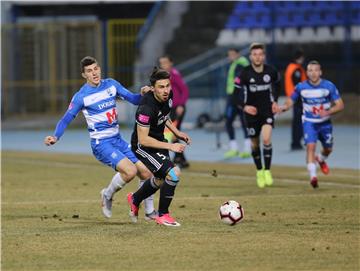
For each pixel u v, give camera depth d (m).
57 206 29.81
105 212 25.88
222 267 18.78
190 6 86.75
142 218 26.53
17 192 34.44
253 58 34.56
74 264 19.41
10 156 54.91
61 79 88.56
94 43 87.25
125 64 85.38
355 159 47.12
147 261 19.58
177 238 22.52
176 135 25.11
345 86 80.44
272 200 30.39
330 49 83.56
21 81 87.88
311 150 33.91
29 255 20.55
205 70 79.06
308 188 34.09
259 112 34.69
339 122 76.38
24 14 94.88
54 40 88.19
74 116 25.23
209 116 76.62
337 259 19.50
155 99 24.23
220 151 55.00
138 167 25.30
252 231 23.50
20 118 87.38
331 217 26.02
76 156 53.97
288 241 21.86
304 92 34.09
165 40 85.62
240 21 86.06
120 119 81.25
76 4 94.38
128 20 86.25
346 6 81.81
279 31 84.56
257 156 34.91
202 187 35.12
